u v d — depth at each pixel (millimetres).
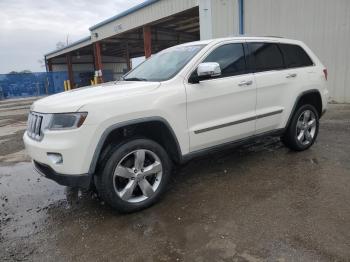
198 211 3545
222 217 3373
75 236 3221
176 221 3361
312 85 5359
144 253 2844
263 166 4848
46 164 3400
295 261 2592
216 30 12797
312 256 2641
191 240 2990
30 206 4051
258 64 4711
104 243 3053
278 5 10898
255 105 4582
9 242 3191
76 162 3236
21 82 35281
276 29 11117
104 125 3301
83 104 3248
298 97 5148
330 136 6348
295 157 5176
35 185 4816
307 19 10305
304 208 3449
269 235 2980
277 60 5000
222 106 4195
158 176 3756
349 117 8016
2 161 6320
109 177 3377
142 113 3512
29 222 3605
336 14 9672
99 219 3539
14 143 8023
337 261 2564
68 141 3215
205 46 4277
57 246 3064
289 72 5039
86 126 3219
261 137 4844
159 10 16109
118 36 22203
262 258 2656
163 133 3797
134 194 3709
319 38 10164
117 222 3436
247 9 11695
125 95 3494
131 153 3506
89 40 28016
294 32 10695
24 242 3176
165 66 4336
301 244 2812
